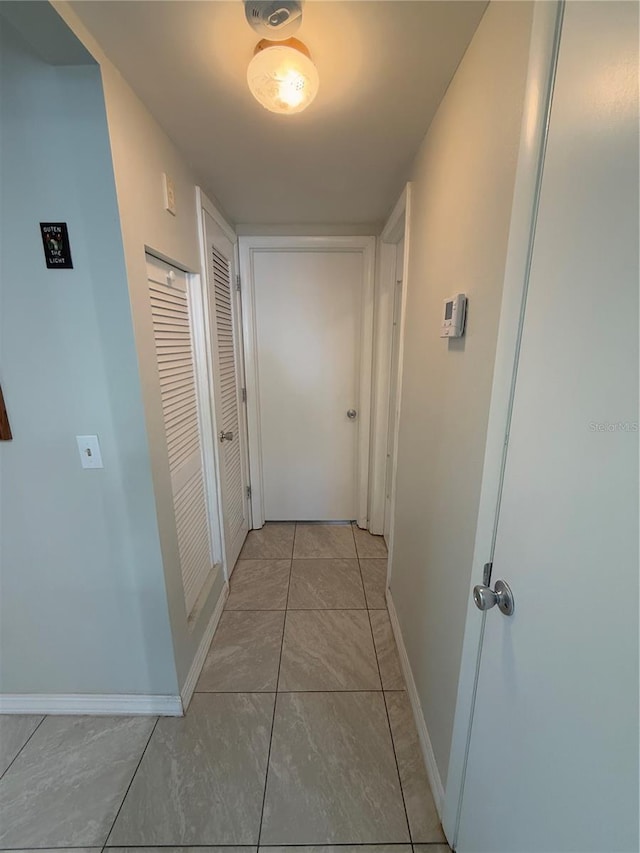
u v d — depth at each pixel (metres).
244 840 1.00
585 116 0.47
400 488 1.68
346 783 1.13
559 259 0.53
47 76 0.88
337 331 2.45
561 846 0.51
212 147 1.34
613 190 0.42
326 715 1.35
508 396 0.67
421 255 1.32
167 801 1.09
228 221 2.09
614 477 0.42
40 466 1.13
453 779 0.94
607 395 0.43
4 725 1.31
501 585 0.69
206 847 0.99
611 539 0.42
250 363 2.45
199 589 1.66
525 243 0.62
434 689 1.14
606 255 0.43
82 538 1.19
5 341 1.03
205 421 1.73
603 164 0.43
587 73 0.47
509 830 0.67
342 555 2.40
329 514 2.77
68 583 1.23
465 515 0.89
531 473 0.60
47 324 1.02
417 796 1.10
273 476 2.71
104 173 0.93
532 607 0.59
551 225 0.55
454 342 0.98
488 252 0.77
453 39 0.85
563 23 0.52
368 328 2.38
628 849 0.40
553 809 0.53
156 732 1.29
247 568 2.26
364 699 1.41
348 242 2.25
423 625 1.27
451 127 1.00
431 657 1.17
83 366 1.05
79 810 1.07
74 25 0.77
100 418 1.09
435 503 1.14
